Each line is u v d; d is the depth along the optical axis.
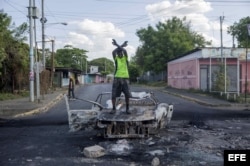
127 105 10.55
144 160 7.75
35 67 24.42
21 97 28.98
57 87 52.91
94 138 10.41
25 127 12.72
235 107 21.03
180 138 10.34
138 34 65.06
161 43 58.91
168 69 52.28
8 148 9.09
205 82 35.53
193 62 36.88
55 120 14.67
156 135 10.78
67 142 9.85
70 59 91.44
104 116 10.24
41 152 8.61
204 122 13.81
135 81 88.38
